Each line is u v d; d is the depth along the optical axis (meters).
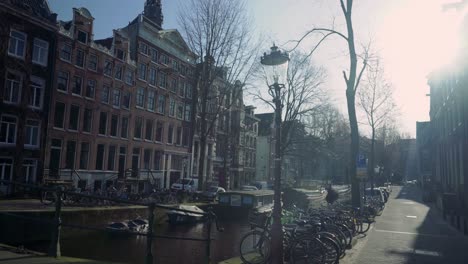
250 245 9.09
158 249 18.61
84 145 31.22
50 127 27.81
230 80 35.59
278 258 7.24
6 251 7.24
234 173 55.84
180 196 30.28
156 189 33.50
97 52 32.16
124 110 35.28
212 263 15.99
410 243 13.07
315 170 75.38
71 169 29.56
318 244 8.33
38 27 26.83
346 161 69.88
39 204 20.16
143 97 38.00
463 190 21.97
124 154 35.50
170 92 42.12
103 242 19.39
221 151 52.31
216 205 29.91
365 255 10.66
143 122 37.84
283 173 69.31
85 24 31.08
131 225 21.11
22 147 25.56
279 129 7.77
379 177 58.47
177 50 43.44
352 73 16.64
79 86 30.67
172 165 42.53
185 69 44.84
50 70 27.72
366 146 62.72
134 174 36.25
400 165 99.81
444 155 30.72
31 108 26.30
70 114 29.88
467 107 21.73
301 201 36.31
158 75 40.31
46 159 27.45
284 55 8.37
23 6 25.75
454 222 18.05
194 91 36.66
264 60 8.54
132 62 36.19
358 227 15.03
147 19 39.34
